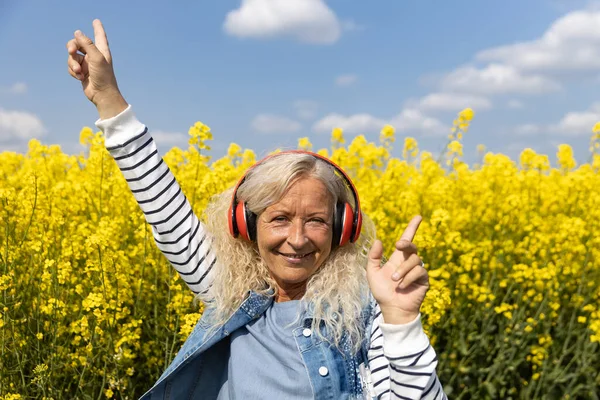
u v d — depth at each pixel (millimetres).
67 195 5699
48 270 4141
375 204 6590
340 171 1980
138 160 2064
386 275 1676
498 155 8203
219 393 2047
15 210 4457
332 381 1822
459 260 5410
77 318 4039
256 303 1991
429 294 4207
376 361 1858
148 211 2092
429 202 7109
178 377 2021
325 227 1911
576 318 5566
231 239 2074
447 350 4969
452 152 7883
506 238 6512
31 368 3820
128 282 4262
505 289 5691
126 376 4055
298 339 1875
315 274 1963
